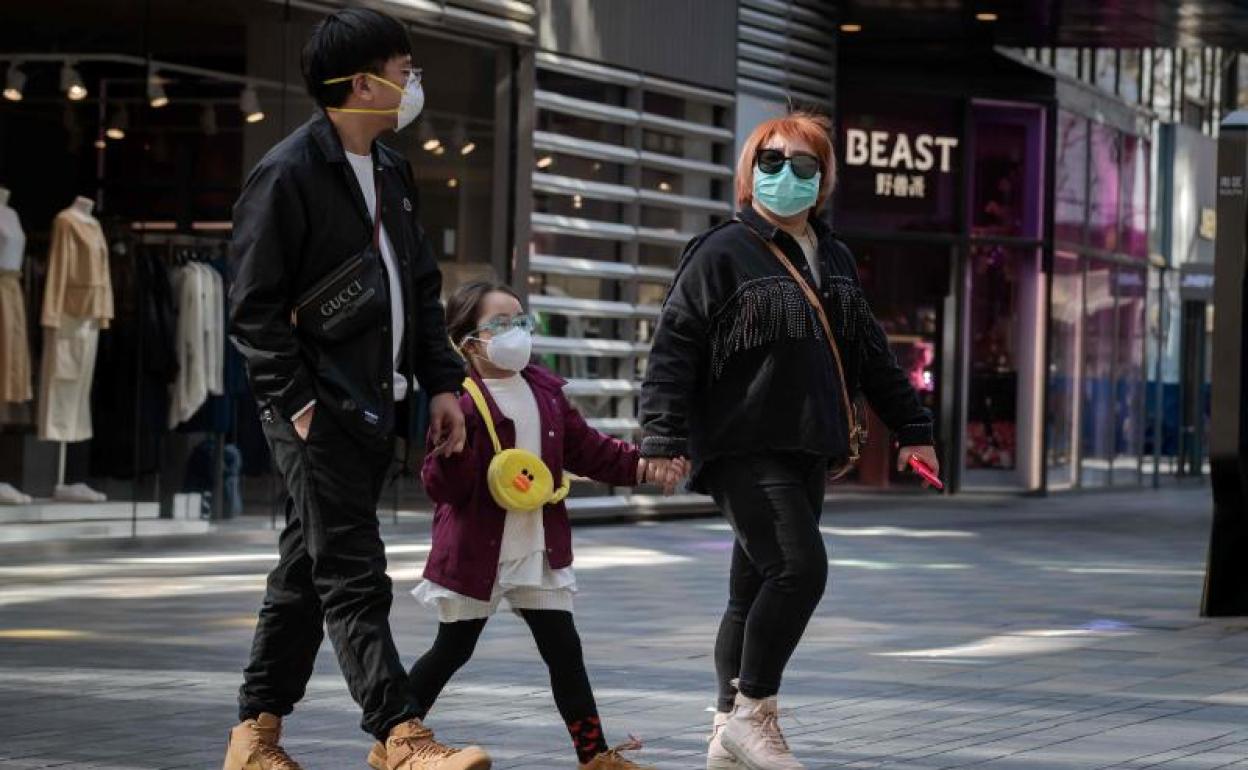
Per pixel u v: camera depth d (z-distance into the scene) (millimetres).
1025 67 35906
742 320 8438
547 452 8344
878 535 24500
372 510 7645
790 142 8586
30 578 17500
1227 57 48281
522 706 10352
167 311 21125
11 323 20188
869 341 8922
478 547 8234
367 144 7785
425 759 7273
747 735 8367
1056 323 37312
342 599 7512
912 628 14234
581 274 25625
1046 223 36281
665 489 8516
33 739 9219
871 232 34688
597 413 26031
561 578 8328
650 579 18156
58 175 20500
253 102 21406
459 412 7875
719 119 28016
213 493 21453
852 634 13805
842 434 8578
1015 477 36062
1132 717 10203
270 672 7898
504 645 12922
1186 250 45688
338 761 8719
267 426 7629
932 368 35312
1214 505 15102
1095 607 15883
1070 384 38094
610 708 10359
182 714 10008
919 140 35062
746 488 8461
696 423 8664
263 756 7875
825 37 30531
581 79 25578
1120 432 41156
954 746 9234
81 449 20594
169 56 21016
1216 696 11031
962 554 21688
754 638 8383
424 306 7941
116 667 11742
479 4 23766
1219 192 15164
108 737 9297
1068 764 8805
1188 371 47031
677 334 8547
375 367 7641
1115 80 40812
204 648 12688
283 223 7543
